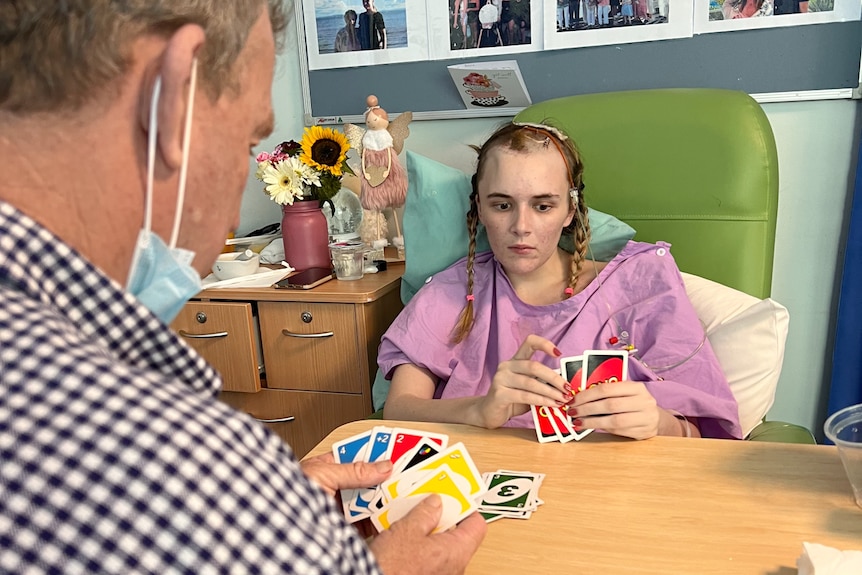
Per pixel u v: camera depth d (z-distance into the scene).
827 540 0.72
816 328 1.92
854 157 1.79
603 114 1.70
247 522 0.36
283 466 0.41
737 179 1.58
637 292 1.47
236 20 0.50
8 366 0.35
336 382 1.75
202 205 0.54
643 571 0.69
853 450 0.76
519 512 0.80
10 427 0.34
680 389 1.28
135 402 0.36
